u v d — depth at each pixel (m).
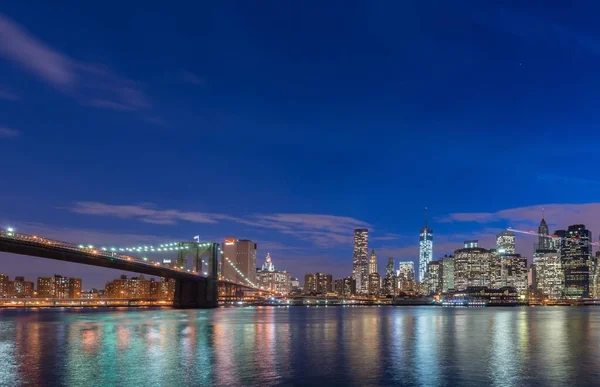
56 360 68.44
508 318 188.50
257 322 148.25
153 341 90.69
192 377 57.69
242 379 57.06
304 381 56.38
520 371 62.47
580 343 91.25
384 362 68.31
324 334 107.12
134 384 54.31
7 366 63.84
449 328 127.75
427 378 58.28
